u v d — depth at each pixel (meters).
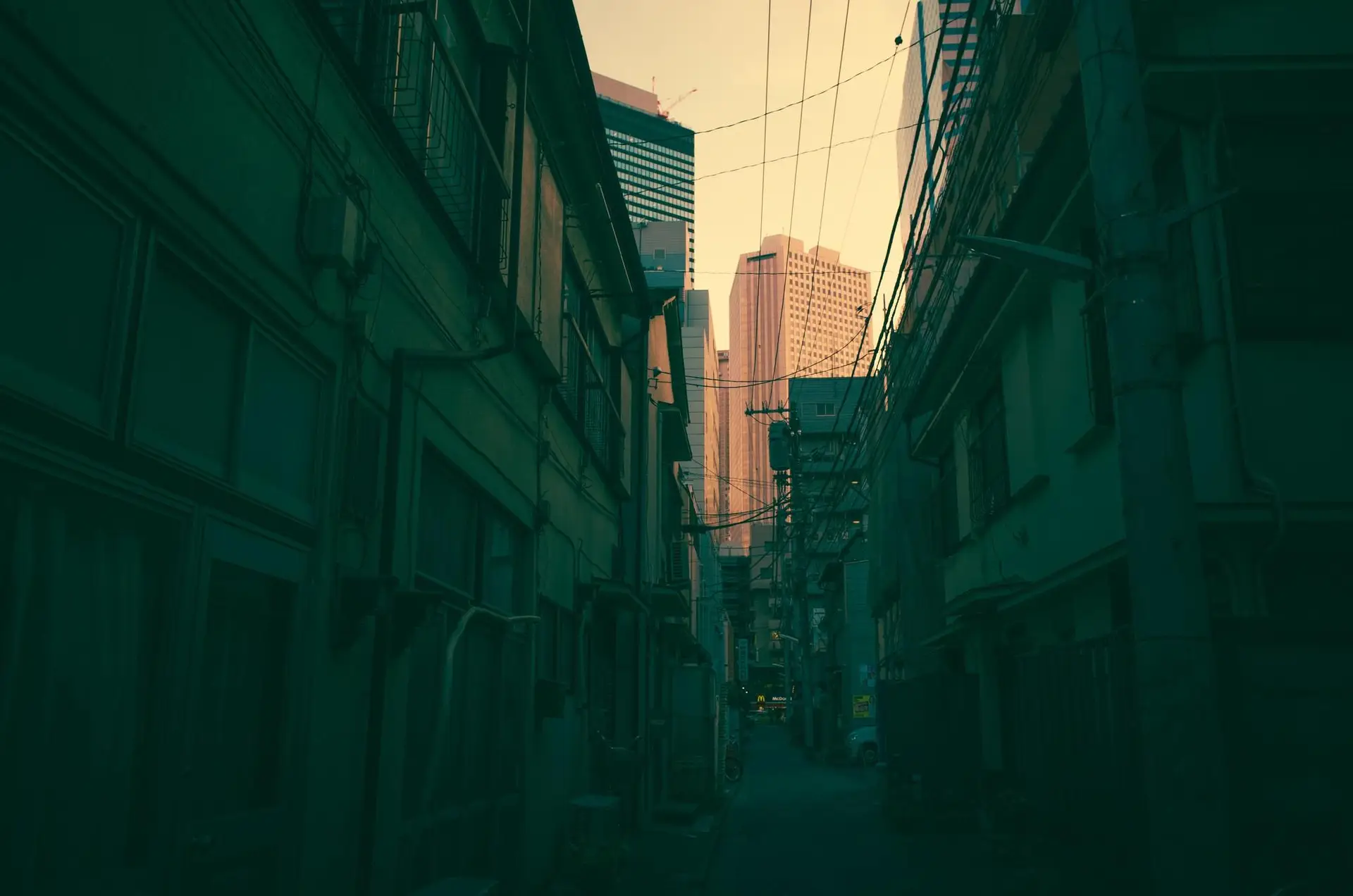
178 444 3.50
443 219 6.35
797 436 32.94
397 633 5.39
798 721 51.19
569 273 11.15
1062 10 7.78
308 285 4.45
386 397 5.47
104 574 3.09
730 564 62.81
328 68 4.66
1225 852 4.52
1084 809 7.65
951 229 10.45
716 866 11.65
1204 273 7.62
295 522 4.38
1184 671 4.70
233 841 3.78
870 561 30.33
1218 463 7.38
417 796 5.91
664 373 19.69
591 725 12.16
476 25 7.29
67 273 2.88
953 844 13.00
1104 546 9.70
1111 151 5.35
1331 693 5.54
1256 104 7.76
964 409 15.95
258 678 4.11
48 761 2.82
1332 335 7.41
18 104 2.63
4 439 2.60
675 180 167.12
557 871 9.48
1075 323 10.38
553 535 10.11
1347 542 7.40
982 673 14.98
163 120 3.28
